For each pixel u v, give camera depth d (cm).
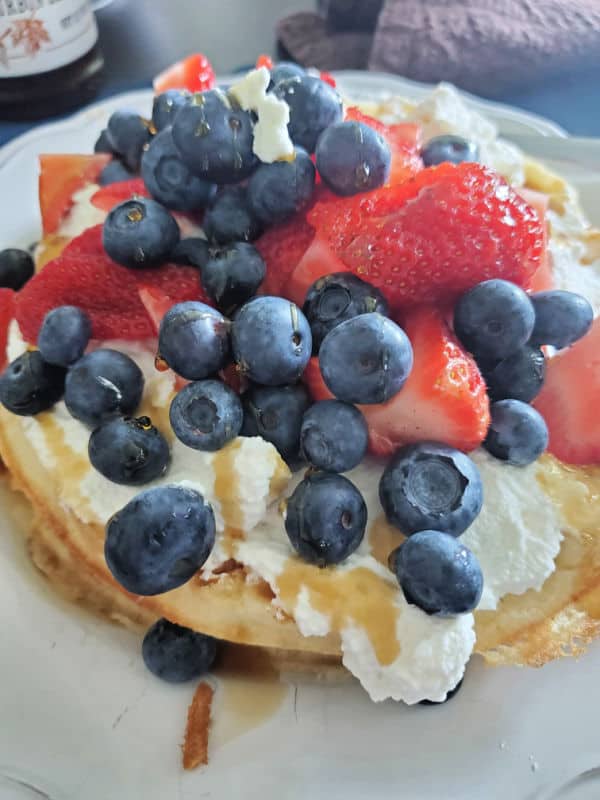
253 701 13
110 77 28
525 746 12
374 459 12
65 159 18
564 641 13
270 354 11
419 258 12
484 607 12
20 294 14
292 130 14
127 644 13
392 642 11
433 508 11
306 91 14
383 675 11
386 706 13
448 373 12
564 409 13
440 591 11
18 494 16
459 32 27
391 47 28
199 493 11
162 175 14
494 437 12
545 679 13
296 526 11
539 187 19
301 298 13
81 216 18
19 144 22
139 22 31
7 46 25
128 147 17
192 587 12
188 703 13
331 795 12
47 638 13
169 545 11
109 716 12
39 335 13
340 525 11
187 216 15
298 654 13
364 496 12
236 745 12
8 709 12
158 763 12
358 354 11
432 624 11
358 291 12
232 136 13
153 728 12
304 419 12
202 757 12
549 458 13
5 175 21
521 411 12
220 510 12
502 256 12
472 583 11
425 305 13
